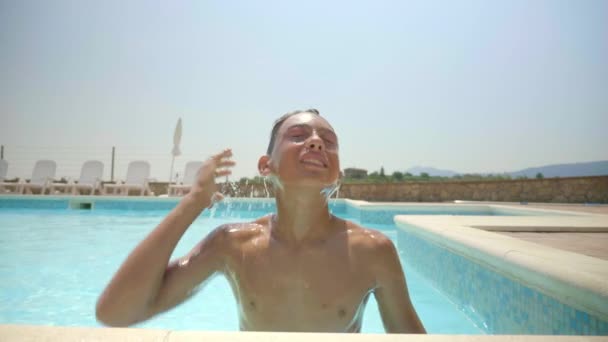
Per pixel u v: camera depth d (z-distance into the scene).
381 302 1.20
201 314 2.80
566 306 1.44
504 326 1.96
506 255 1.92
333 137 1.14
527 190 12.48
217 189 1.24
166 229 1.08
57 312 2.70
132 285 0.99
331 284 1.08
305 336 0.64
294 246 1.12
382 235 1.20
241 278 1.13
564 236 3.00
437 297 3.02
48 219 7.86
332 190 1.22
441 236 2.94
